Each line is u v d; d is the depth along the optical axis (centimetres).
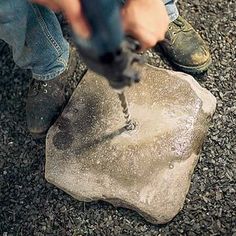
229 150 112
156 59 121
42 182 115
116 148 107
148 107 109
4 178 116
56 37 103
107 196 106
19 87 123
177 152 105
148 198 104
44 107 115
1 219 113
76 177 107
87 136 109
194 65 117
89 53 61
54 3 71
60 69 110
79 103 112
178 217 109
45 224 112
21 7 90
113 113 110
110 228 109
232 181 110
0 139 119
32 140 118
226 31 123
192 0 126
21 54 103
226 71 119
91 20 57
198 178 111
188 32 119
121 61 64
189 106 108
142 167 105
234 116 115
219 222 107
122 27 60
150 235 108
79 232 110
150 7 78
